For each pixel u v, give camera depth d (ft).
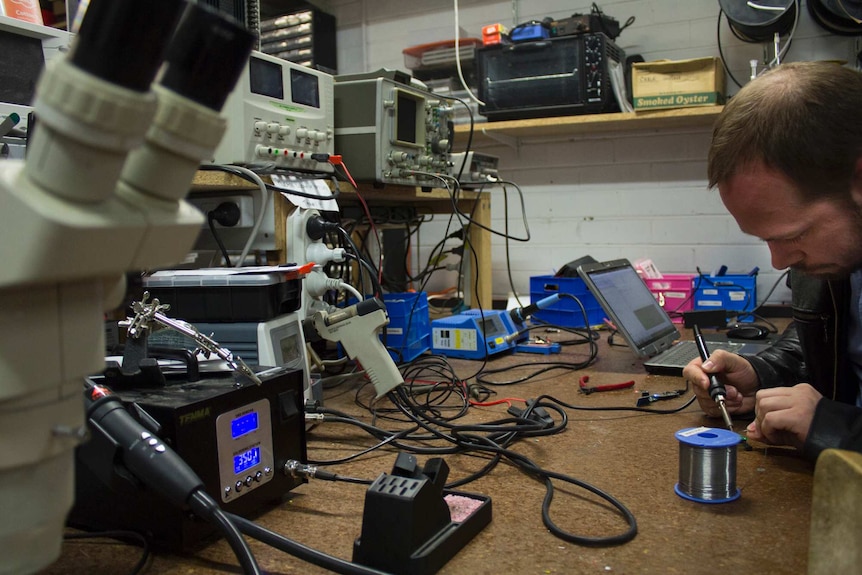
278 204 4.26
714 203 9.37
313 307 4.28
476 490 2.63
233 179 4.04
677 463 2.90
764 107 2.53
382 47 11.30
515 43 8.74
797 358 3.91
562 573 1.96
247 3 4.91
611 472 2.80
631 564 2.01
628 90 9.03
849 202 2.53
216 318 3.40
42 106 1.00
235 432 2.27
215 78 1.14
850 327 3.52
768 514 2.35
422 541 1.98
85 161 1.02
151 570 2.00
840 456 1.50
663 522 2.30
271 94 4.33
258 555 2.09
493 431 3.22
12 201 1.03
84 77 0.97
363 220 6.57
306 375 3.68
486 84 8.96
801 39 8.63
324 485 2.69
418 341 5.52
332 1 11.50
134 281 2.96
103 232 1.07
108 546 2.16
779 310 8.00
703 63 7.86
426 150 5.87
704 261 9.51
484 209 7.73
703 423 3.56
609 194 9.95
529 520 2.33
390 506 1.95
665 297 8.05
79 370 1.23
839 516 1.49
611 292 5.25
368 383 4.63
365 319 3.59
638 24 9.57
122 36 0.97
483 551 2.10
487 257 7.80
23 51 3.88
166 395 2.19
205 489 1.95
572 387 4.47
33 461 1.18
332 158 4.66
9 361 1.11
